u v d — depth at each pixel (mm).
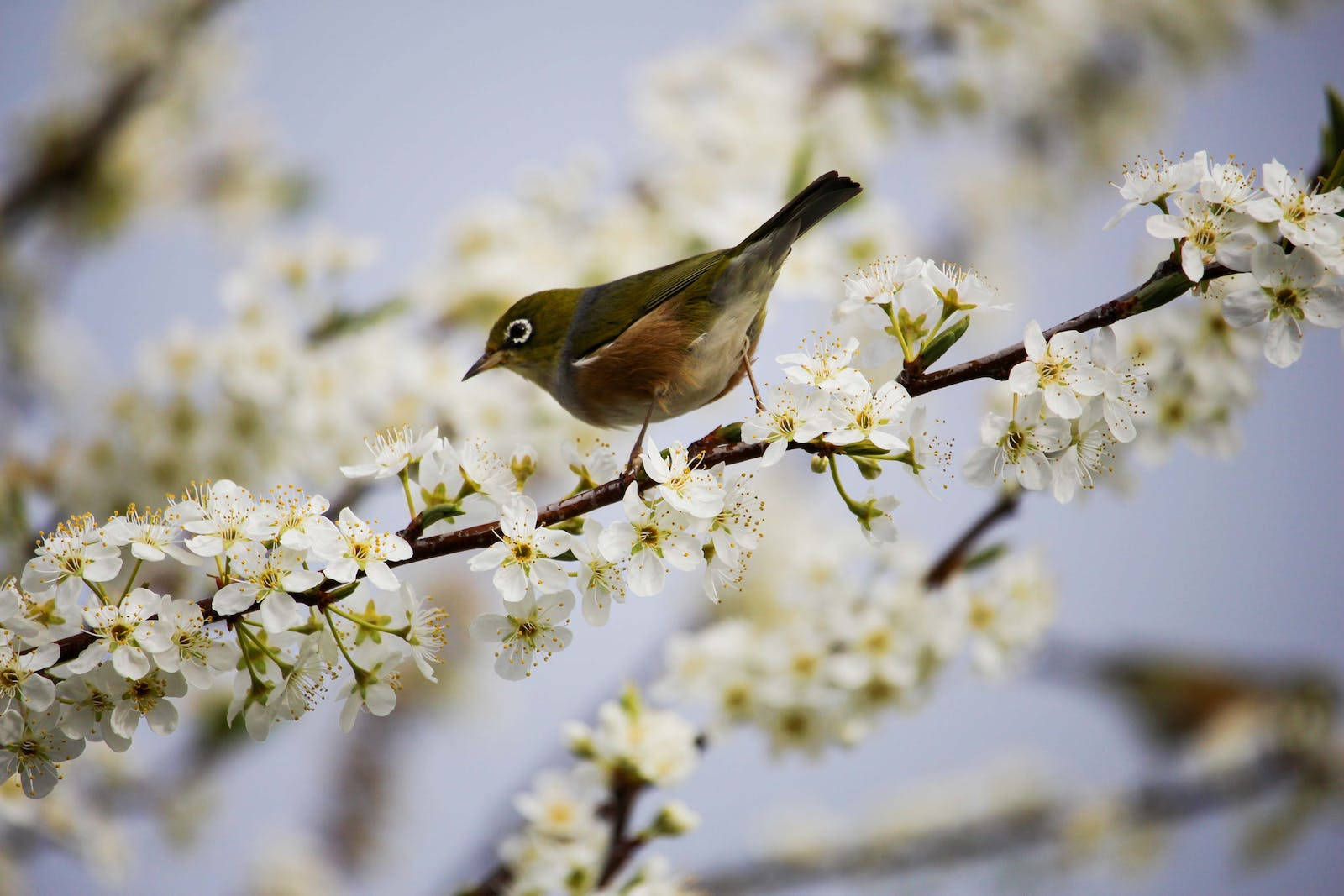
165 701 5562
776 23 14219
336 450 11766
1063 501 5613
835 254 11523
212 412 11703
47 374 13414
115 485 11500
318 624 5680
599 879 8477
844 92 13594
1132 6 15148
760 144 13195
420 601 5852
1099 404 5613
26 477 11328
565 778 8914
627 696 8875
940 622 10477
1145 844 14656
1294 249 5641
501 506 5980
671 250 12844
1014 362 5805
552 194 13445
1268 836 14516
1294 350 5520
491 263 12734
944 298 6051
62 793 10273
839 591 10641
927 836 14641
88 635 5531
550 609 5719
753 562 12336
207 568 5613
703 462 5930
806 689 10328
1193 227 5617
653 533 5641
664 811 8578
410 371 12039
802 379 5746
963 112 14148
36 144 14328
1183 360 8414
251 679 5637
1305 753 14805
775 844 14234
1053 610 10906
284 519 5531
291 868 12672
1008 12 14344
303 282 12141
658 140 13391
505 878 8672
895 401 5691
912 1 14305
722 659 10516
